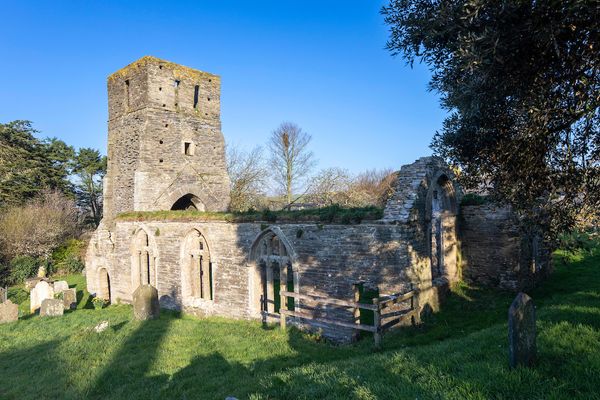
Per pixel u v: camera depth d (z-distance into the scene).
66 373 8.78
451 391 4.74
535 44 5.28
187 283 15.77
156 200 20.22
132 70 21.17
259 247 13.59
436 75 7.07
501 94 6.15
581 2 4.39
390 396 4.91
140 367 8.63
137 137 20.44
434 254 14.32
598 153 6.34
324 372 6.33
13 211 29.78
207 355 9.28
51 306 16.47
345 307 11.09
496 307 12.15
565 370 4.92
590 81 5.30
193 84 22.42
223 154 23.67
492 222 14.12
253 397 5.66
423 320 11.09
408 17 6.67
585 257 18.36
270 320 12.69
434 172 12.66
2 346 12.31
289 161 38.03
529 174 6.56
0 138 36.47
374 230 10.89
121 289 18.42
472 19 5.18
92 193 46.12
